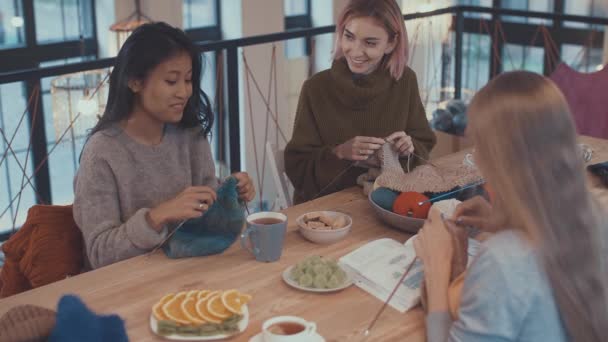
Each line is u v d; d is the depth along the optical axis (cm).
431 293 130
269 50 666
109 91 178
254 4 649
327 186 214
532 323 113
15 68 579
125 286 149
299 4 717
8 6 566
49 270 177
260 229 156
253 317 138
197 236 165
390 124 230
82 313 110
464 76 700
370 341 130
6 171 568
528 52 662
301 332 121
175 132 188
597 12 625
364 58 218
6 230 570
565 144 112
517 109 111
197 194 161
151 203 181
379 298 145
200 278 152
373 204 183
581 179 113
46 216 179
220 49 287
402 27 219
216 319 132
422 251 135
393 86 231
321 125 231
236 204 167
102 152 173
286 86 704
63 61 605
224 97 642
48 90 579
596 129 320
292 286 148
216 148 664
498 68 679
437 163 227
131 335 131
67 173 591
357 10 214
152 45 169
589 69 636
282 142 705
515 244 113
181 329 130
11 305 142
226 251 165
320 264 151
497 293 112
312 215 178
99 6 608
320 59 723
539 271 111
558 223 111
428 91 666
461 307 118
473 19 682
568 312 112
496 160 113
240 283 151
